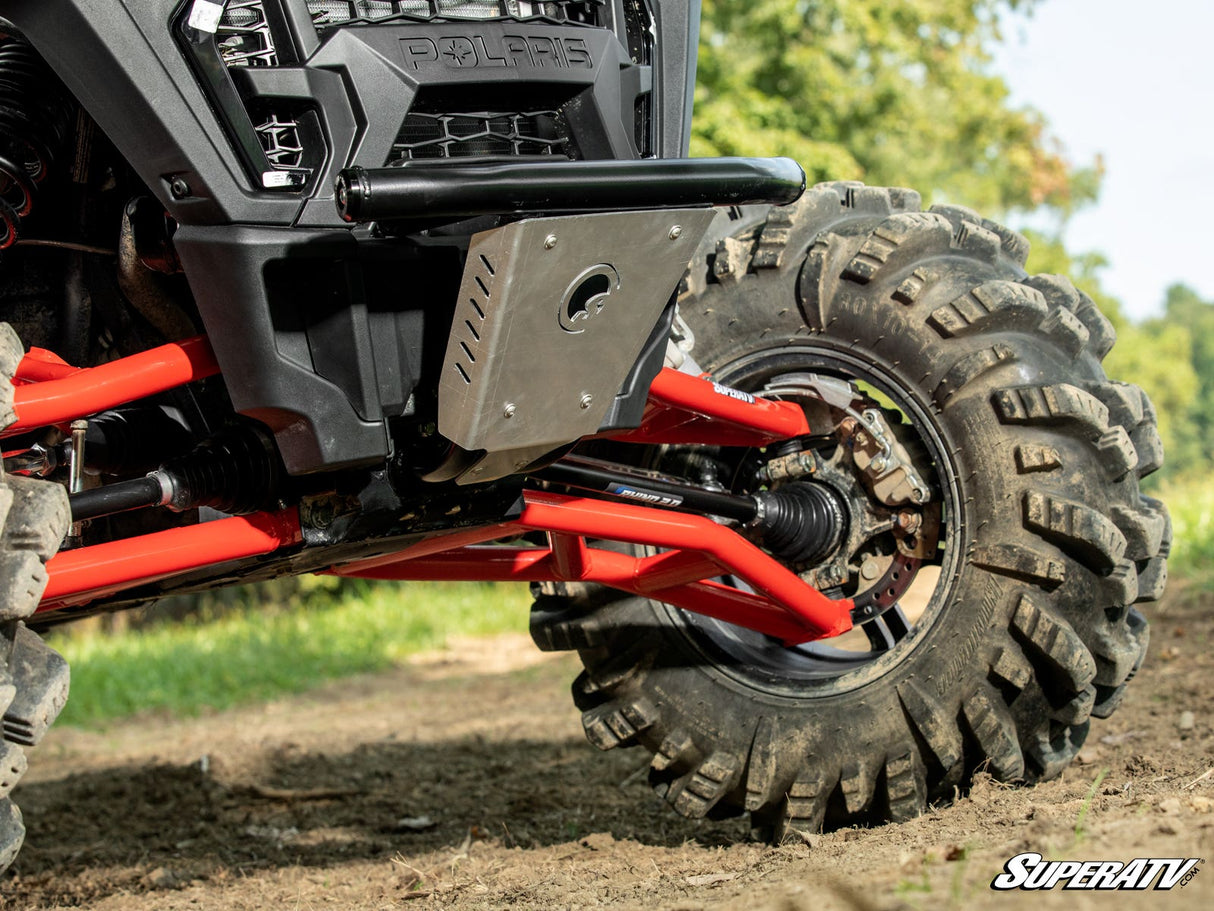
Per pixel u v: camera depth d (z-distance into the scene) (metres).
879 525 3.05
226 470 2.43
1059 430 2.83
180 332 2.64
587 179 2.16
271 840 4.05
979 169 27.94
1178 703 4.43
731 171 2.33
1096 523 2.73
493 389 2.21
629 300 2.28
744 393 2.90
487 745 5.44
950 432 2.88
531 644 9.92
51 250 2.89
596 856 3.17
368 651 9.90
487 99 2.38
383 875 3.28
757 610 3.03
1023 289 2.90
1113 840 1.95
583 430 2.37
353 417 2.28
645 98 2.65
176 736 6.98
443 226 2.33
